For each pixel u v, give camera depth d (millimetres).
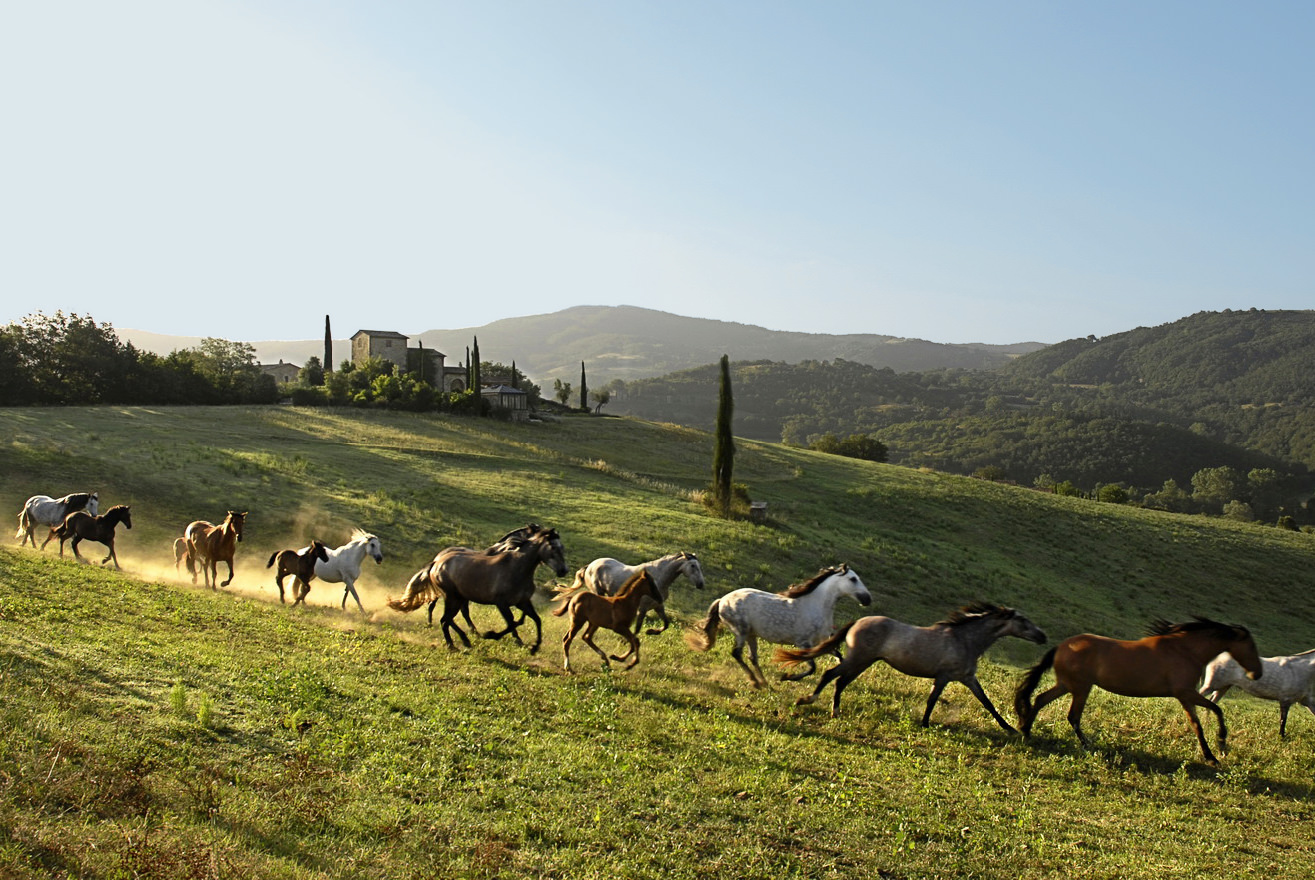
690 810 9125
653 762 10594
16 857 6039
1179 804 10914
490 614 21641
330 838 7398
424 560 30953
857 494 62594
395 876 6883
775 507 54156
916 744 12734
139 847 6438
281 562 21359
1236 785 11570
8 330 75625
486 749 10336
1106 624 40312
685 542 38594
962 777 11273
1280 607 50438
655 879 7527
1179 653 12805
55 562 20172
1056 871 8562
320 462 46875
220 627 15492
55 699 9320
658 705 13461
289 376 128500
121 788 7504
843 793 10086
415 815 8133
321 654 14367
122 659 11602
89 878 6098
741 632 15930
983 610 13766
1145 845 9414
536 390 132125
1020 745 12836
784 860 8211
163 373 81312
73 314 79312
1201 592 51188
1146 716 15156
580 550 34500
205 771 8328
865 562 41938
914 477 73062
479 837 7863
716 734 12070
